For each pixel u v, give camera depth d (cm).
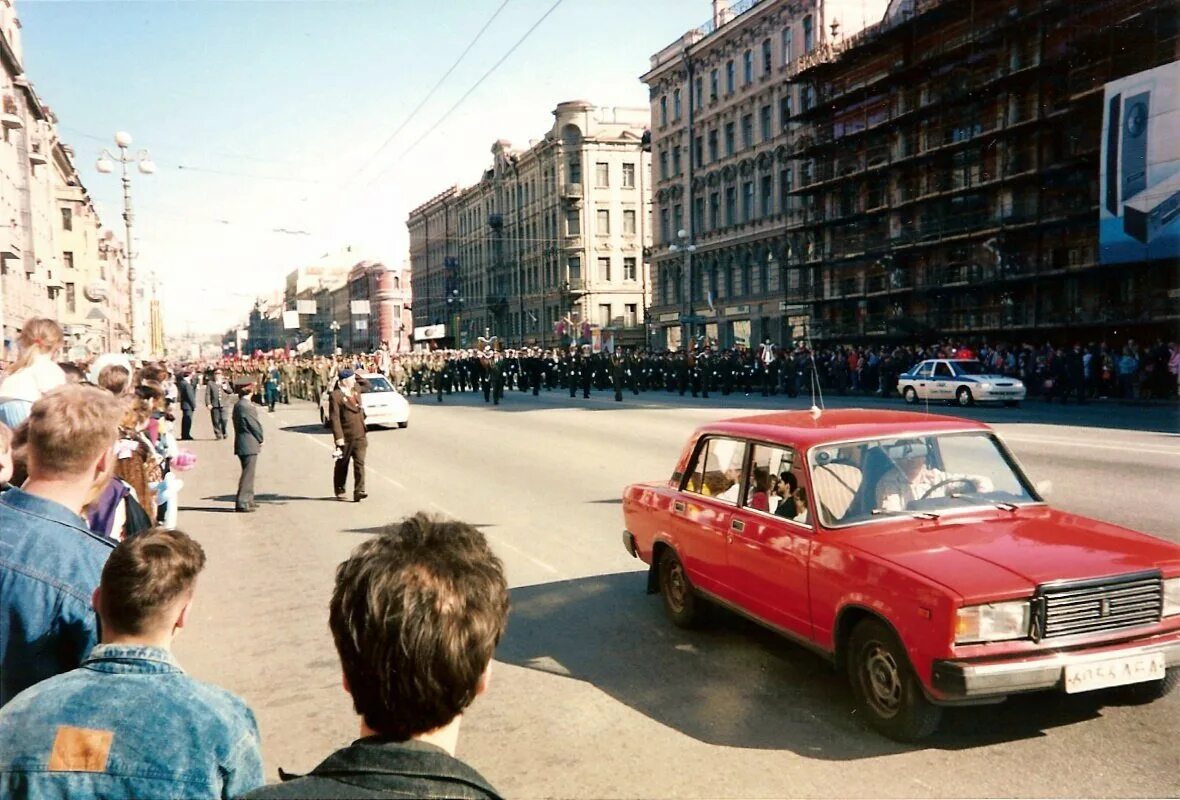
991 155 3488
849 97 4131
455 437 2028
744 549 553
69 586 259
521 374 4206
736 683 532
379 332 12394
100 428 283
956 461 540
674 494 655
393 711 155
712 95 5344
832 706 490
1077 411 2245
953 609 396
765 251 4931
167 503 748
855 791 393
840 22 4338
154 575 209
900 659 431
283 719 513
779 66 4672
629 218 7200
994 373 2772
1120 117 2742
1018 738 437
